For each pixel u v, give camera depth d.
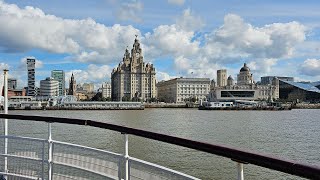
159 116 145.50
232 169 31.61
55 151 7.00
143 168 5.31
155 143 45.22
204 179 28.44
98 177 6.19
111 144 48.22
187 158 36.25
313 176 2.95
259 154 3.53
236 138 62.88
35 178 7.28
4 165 7.80
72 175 6.60
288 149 48.41
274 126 91.25
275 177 27.28
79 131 63.19
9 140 7.96
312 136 65.56
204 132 74.75
